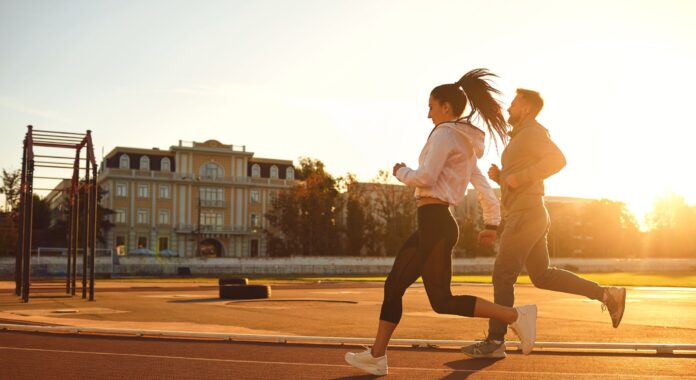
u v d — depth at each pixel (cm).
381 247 8544
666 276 5103
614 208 10094
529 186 568
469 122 473
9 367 507
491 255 8256
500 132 492
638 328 890
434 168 445
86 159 1722
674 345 597
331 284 3291
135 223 7950
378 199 8219
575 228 9831
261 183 8494
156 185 8069
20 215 1866
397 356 578
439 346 636
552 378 463
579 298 1844
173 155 8269
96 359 552
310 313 1180
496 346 562
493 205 489
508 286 574
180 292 2147
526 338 457
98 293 2047
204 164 8300
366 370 472
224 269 6481
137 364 526
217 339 699
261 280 4094
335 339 659
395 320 468
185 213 8169
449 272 457
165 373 484
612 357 568
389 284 467
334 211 8244
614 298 556
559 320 1043
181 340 695
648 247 10406
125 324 896
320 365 523
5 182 7362
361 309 1297
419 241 458
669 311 1259
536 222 567
